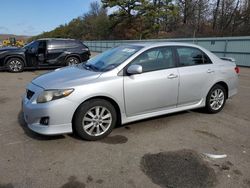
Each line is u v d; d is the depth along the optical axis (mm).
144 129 4836
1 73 12531
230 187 3094
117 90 4348
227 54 18656
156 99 4812
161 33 48594
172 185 3102
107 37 58344
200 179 3232
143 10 48250
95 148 4035
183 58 5234
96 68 4738
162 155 3832
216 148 4109
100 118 4332
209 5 46125
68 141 4254
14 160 3643
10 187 3045
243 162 3684
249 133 4750
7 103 6602
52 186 3074
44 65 13273
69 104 4000
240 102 6949
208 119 5453
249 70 15492
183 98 5203
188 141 4352
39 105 3990
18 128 4805
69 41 13781
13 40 48594
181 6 50125
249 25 36219
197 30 44469
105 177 3262
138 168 3469
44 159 3680
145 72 4676
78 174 3320
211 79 5562
